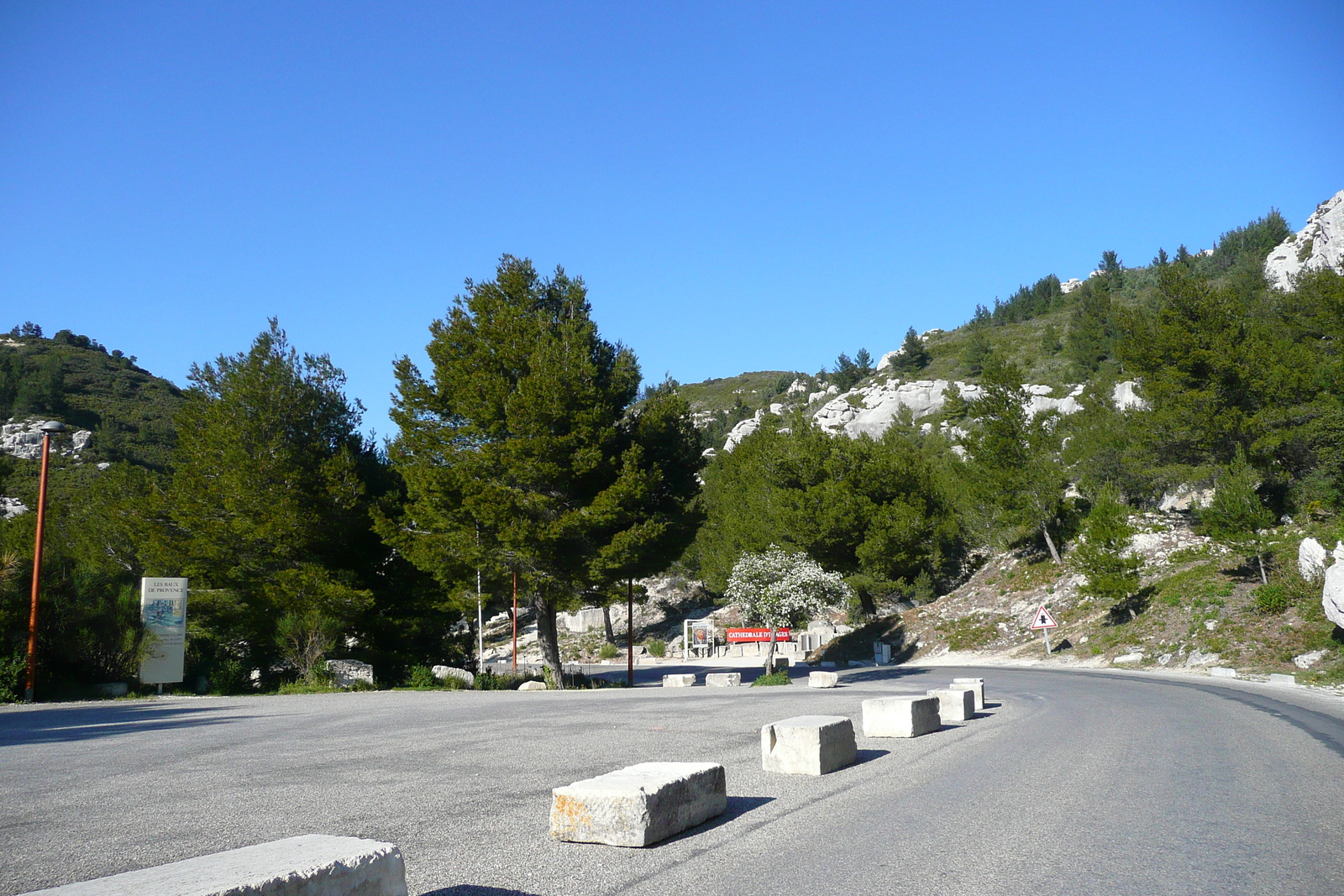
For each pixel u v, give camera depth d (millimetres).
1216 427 35781
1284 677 20328
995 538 47594
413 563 29047
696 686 30875
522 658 59219
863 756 9523
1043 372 110562
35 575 19219
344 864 3633
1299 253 78562
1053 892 4469
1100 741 10445
